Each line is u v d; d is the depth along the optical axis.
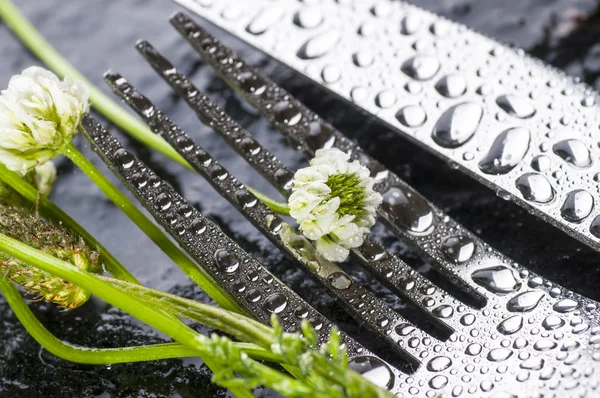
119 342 0.20
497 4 0.24
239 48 0.24
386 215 0.20
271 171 0.21
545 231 0.21
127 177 0.20
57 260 0.19
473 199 0.21
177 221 0.20
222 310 0.18
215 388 0.20
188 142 0.21
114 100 0.23
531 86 0.21
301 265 0.20
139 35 0.24
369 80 0.22
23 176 0.21
